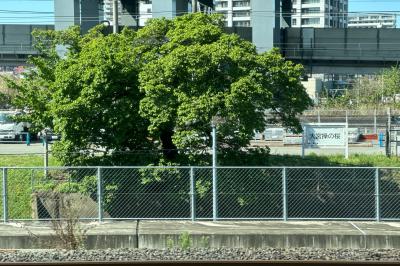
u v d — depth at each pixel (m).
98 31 22.52
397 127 41.12
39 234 14.41
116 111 18.53
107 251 12.89
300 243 14.56
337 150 31.03
